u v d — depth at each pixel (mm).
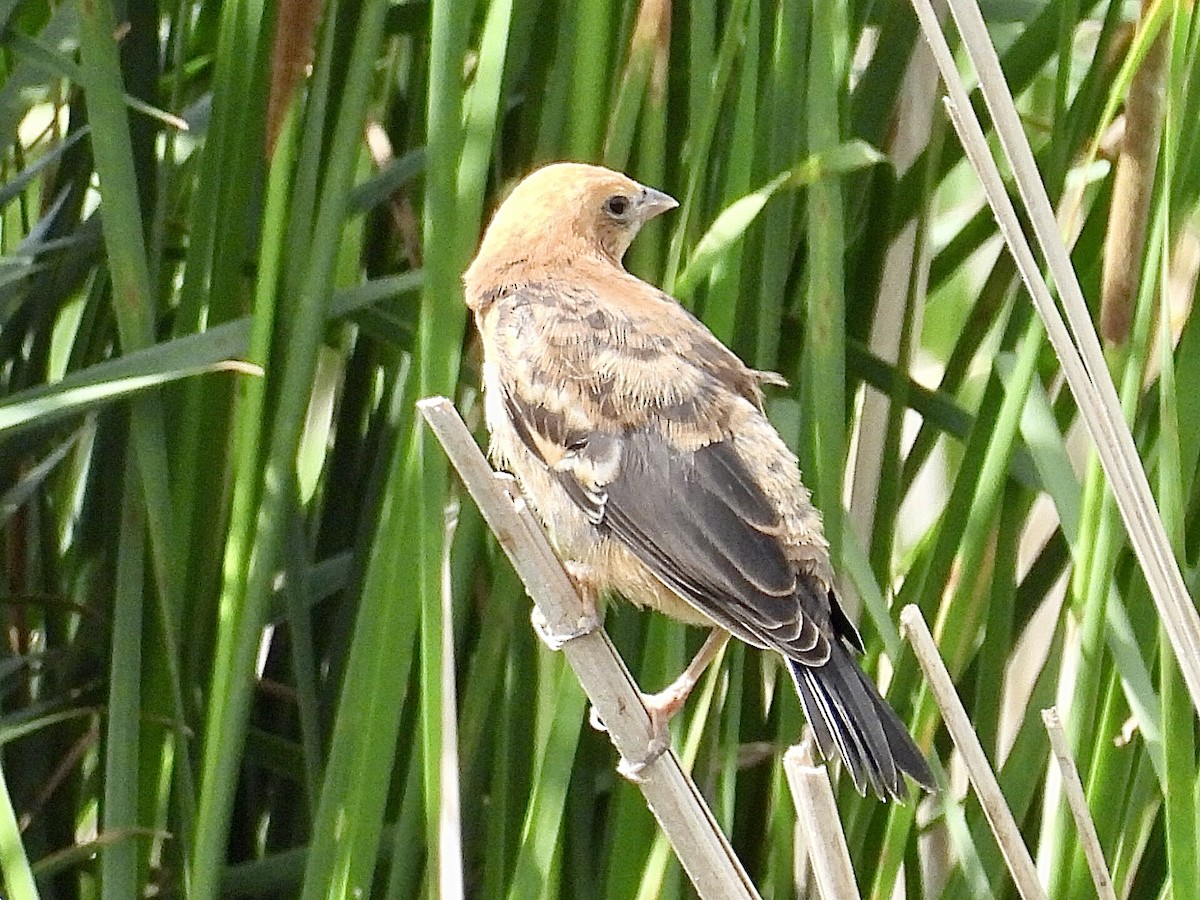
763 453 4965
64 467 5125
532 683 5012
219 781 4973
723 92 5000
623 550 4961
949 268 5086
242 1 5008
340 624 5051
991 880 5016
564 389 4973
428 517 4961
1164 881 5031
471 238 4969
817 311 4988
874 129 5062
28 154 5137
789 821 5004
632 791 4992
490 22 4980
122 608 5004
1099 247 5035
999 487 4992
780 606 4938
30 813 5066
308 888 4977
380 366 5086
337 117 5031
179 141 5105
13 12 5004
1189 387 5004
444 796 4957
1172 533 4973
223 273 5016
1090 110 5039
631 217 5004
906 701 5000
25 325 5066
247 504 4977
